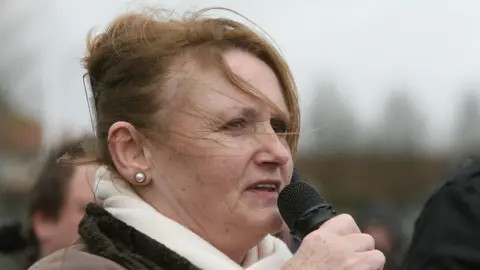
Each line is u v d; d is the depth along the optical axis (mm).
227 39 5992
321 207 5793
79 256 5434
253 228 5723
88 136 6352
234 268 5605
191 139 5711
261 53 6086
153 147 5852
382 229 21812
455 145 24453
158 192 5848
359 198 72188
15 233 10938
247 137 5770
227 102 5738
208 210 5727
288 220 5852
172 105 5777
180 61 5836
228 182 5688
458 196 7797
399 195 80000
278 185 5863
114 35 6125
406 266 7969
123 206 5816
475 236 7562
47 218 9484
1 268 10883
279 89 6074
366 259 5348
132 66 5918
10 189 28969
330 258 5355
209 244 5656
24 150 28969
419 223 8117
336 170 63750
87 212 5895
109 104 6051
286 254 6363
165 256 5438
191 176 5730
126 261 5398
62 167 9242
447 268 7574
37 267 5496
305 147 7129
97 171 6094
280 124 6066
